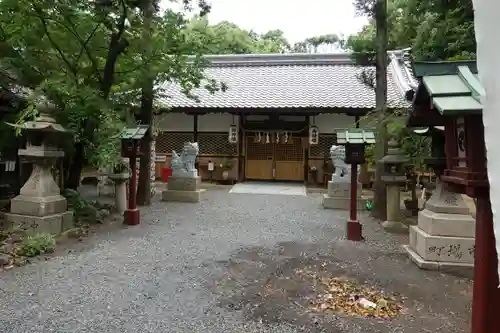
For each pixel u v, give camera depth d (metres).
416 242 6.48
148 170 12.02
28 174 11.37
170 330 3.81
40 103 7.36
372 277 5.55
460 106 2.73
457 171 3.29
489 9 1.66
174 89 19.75
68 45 9.30
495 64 1.65
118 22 9.00
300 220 10.00
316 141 17.98
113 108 9.41
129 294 4.70
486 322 2.90
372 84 10.46
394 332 3.87
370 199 13.02
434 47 9.94
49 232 7.23
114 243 7.15
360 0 9.71
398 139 9.02
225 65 22.77
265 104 17.38
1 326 3.80
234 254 6.61
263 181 19.28
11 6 7.97
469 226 5.95
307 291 4.95
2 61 8.81
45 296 4.57
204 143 19.20
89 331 3.75
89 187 15.78
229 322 4.01
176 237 7.76
